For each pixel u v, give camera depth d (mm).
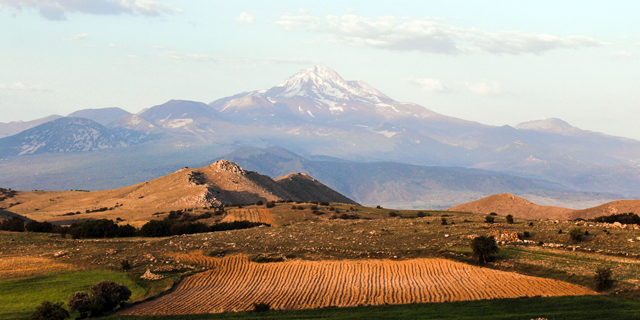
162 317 52719
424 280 64188
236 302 58625
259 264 75250
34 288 65125
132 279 69500
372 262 73875
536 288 58844
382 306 53594
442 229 96250
